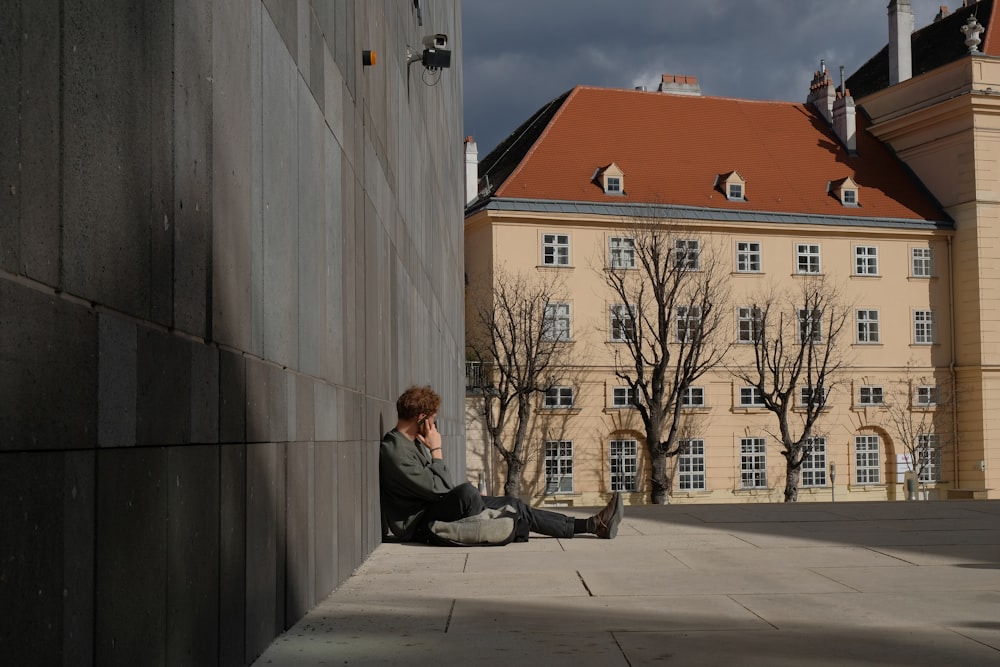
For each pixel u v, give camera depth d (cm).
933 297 5203
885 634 476
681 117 5425
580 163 5050
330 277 634
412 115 1344
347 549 691
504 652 435
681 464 4909
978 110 5075
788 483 4631
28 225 213
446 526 886
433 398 938
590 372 4800
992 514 1225
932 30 5741
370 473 838
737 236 5003
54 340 225
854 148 5488
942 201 5272
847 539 937
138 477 280
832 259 5109
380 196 930
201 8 352
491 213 4725
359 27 800
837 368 5041
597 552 837
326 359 617
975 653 431
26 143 212
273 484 462
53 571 223
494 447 4656
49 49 225
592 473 4778
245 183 414
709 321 4891
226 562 377
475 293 4903
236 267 399
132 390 276
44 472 219
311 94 574
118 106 270
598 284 4838
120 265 270
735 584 650
